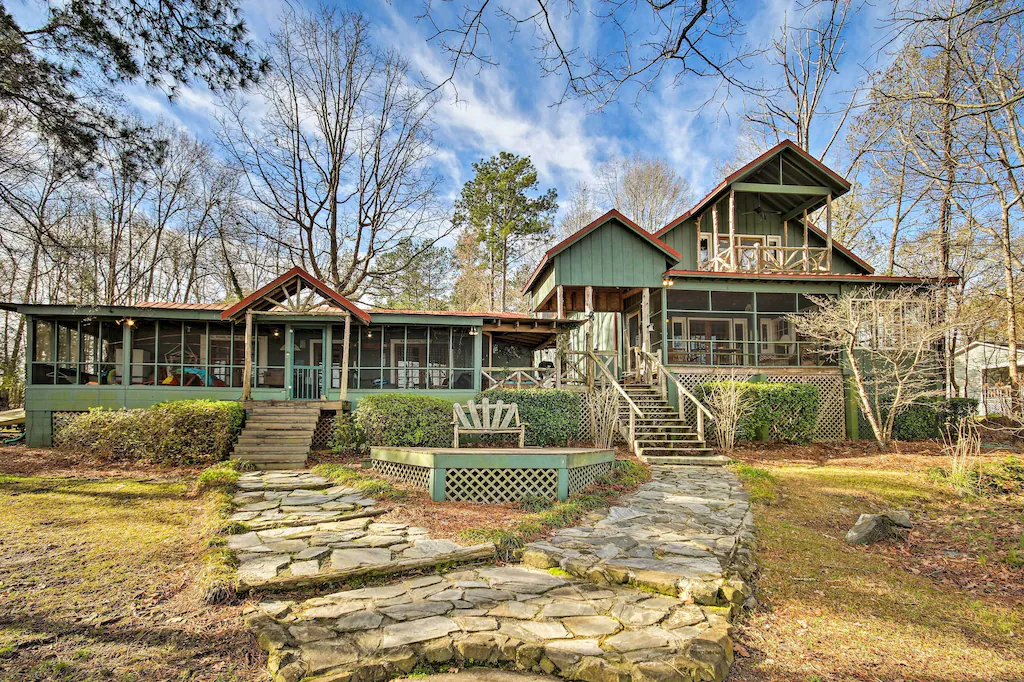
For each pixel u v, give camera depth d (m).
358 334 17.22
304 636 4.21
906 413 16.45
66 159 10.41
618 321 22.20
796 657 4.40
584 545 6.61
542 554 6.15
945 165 10.73
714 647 4.17
